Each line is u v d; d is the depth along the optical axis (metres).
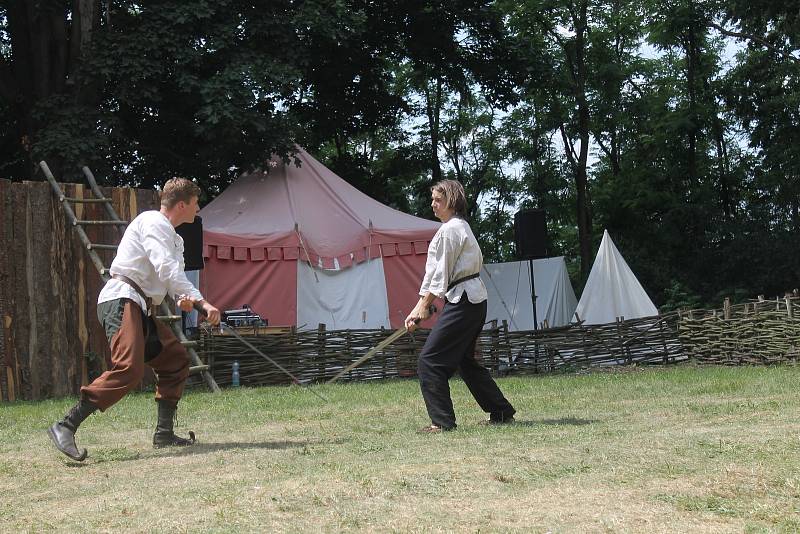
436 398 5.90
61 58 16.98
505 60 22.69
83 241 10.92
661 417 6.18
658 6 27.98
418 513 3.42
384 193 25.50
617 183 30.03
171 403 5.64
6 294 10.70
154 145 19.25
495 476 4.01
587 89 30.45
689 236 27.83
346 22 18.09
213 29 16.80
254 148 17.00
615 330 13.18
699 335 12.73
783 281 24.47
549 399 7.84
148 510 3.63
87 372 11.26
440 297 5.96
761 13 24.25
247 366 12.31
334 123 23.81
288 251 15.10
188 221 5.59
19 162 19.62
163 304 10.54
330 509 3.52
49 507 3.84
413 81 30.00
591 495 3.63
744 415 6.01
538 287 19.33
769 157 27.77
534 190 32.75
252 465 4.64
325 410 7.58
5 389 10.62
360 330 12.77
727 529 3.13
